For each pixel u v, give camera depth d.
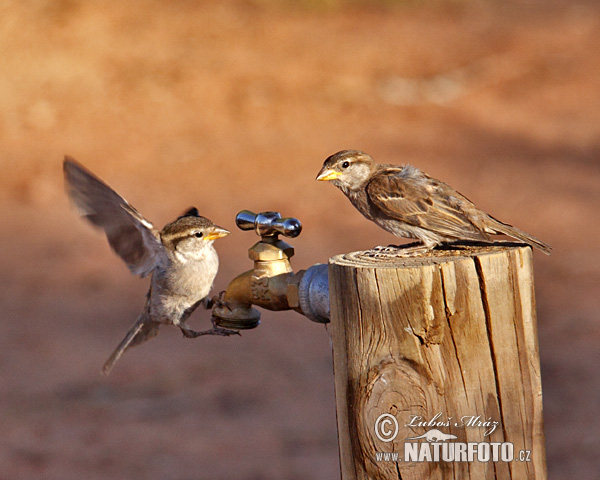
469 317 4.68
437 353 4.68
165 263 6.88
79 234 18.73
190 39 30.86
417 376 4.68
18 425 11.61
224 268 16.72
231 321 6.12
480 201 20.25
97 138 23.83
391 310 4.67
